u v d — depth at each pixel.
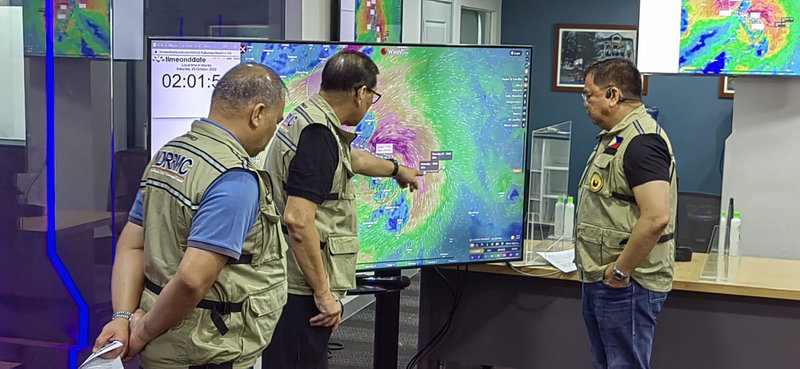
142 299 1.95
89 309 2.48
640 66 3.81
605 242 2.78
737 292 3.12
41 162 2.31
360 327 5.10
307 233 2.35
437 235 3.13
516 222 3.24
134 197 3.65
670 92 7.25
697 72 3.76
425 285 3.54
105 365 1.81
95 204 2.45
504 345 3.48
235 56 2.88
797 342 3.13
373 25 5.02
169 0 3.74
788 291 3.06
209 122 1.91
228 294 1.90
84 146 2.40
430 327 3.55
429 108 3.03
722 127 7.15
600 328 2.84
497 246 3.23
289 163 2.44
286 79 2.91
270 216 1.95
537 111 7.69
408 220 3.07
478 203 3.17
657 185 2.60
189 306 1.81
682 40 3.75
